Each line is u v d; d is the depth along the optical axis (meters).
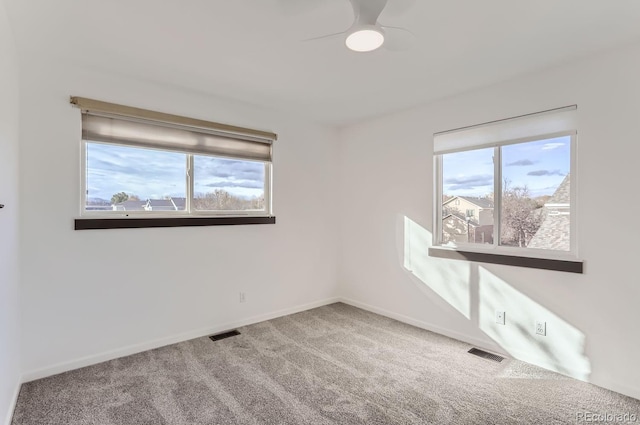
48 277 2.35
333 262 4.27
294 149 3.84
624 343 2.16
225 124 3.23
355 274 4.12
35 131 2.30
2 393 1.71
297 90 2.97
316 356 2.71
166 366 2.52
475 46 2.16
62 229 2.41
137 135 2.74
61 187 2.41
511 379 2.36
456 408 2.02
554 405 2.05
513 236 2.77
